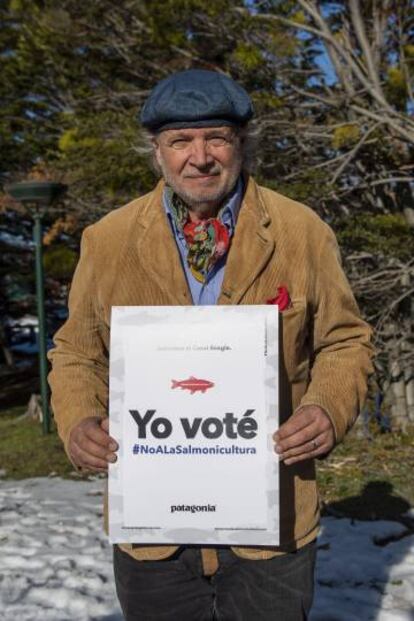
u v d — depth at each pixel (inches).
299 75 398.3
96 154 365.1
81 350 103.5
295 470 99.2
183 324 95.0
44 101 536.4
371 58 375.6
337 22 415.5
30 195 440.1
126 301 100.1
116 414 95.2
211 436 94.2
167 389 94.8
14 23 518.6
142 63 427.8
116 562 103.2
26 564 216.1
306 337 101.0
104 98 444.8
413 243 358.3
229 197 99.0
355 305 103.5
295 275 98.3
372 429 375.2
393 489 274.1
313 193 352.2
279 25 374.9
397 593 185.6
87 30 425.4
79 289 103.1
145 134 101.8
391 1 396.2
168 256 98.6
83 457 95.8
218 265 98.8
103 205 419.2
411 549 214.5
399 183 400.5
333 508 255.1
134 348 95.3
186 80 97.7
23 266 858.1
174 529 94.7
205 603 100.6
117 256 100.7
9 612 184.5
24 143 549.6
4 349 1061.8
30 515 270.5
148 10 379.9
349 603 180.9
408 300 387.5
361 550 214.7
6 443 428.8
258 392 93.9
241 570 98.2
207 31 388.5
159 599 100.0
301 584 98.9
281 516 97.8
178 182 97.0
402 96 360.5
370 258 379.2
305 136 370.9
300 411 94.3
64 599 190.1
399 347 385.7
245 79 374.9
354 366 99.2
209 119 95.2
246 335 94.3
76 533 247.1
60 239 613.3
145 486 94.9
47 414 455.2
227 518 94.0
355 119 376.2
